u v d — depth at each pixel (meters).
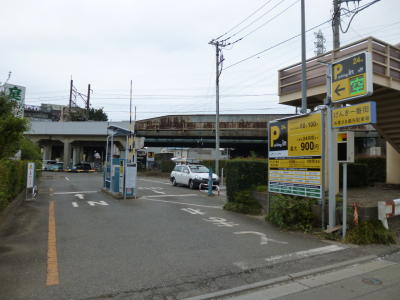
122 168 14.16
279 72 13.67
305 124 8.30
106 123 43.06
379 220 7.49
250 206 10.64
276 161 9.36
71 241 6.71
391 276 5.09
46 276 4.70
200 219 9.51
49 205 11.66
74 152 53.56
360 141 38.53
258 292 4.42
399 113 12.02
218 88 24.42
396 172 14.70
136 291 4.29
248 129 37.56
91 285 4.43
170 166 39.25
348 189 12.94
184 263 5.46
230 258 5.80
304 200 8.38
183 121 39.88
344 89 7.35
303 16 12.19
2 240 6.71
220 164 31.53
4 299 3.91
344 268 5.51
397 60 10.78
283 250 6.41
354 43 10.37
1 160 8.78
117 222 8.80
